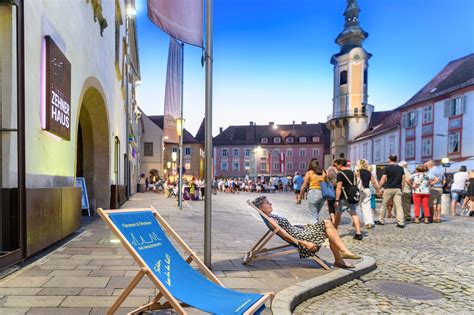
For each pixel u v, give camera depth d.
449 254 6.59
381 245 7.39
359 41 58.47
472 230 9.59
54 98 6.15
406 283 4.82
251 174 87.94
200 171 72.00
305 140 87.75
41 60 5.82
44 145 6.00
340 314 3.70
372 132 51.78
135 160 33.97
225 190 45.00
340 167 7.86
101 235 7.49
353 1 58.84
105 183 12.11
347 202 7.84
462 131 33.97
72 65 7.67
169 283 2.82
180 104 15.40
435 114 37.78
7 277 4.38
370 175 9.82
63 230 6.76
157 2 4.58
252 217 12.51
